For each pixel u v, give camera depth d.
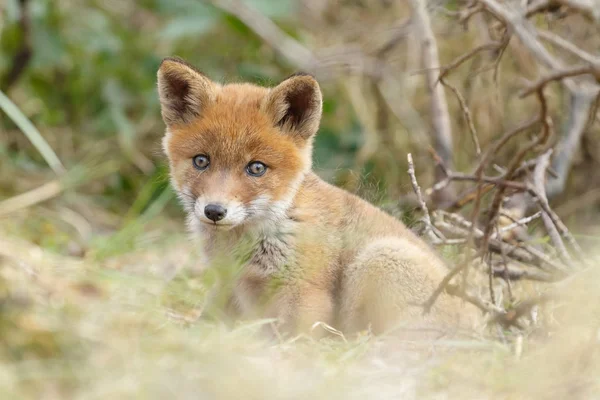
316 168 15.34
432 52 15.05
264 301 10.47
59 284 8.35
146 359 6.90
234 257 10.44
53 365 6.69
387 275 10.31
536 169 11.87
